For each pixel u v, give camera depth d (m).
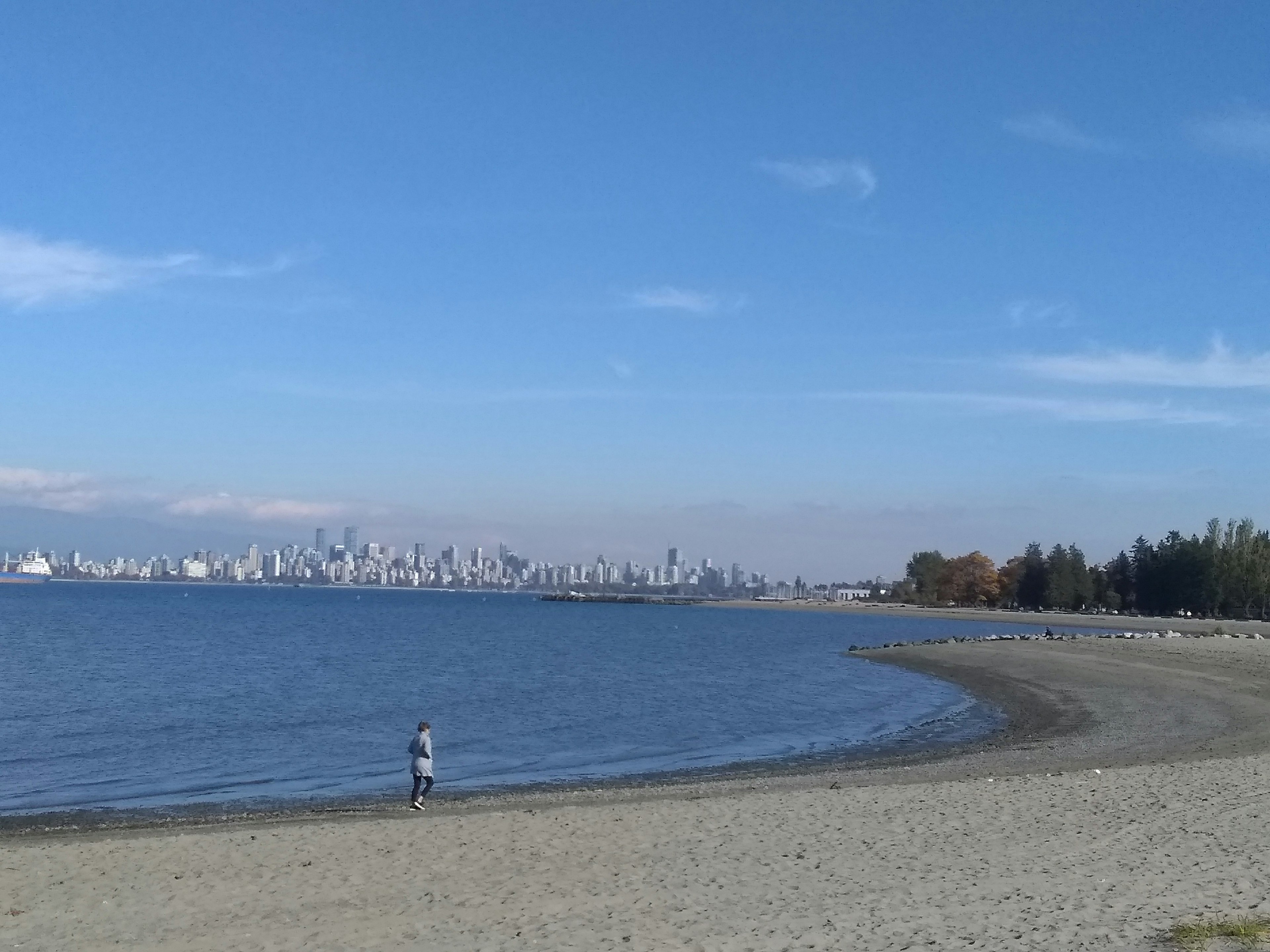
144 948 12.13
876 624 158.62
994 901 13.05
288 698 49.16
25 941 12.47
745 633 127.00
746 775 28.62
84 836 20.75
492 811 23.09
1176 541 153.12
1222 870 14.30
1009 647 82.38
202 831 20.97
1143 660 65.88
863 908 12.90
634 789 26.31
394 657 77.06
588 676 63.25
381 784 27.95
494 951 11.66
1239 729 34.78
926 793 21.83
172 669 63.84
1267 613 141.50
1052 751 31.33
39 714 42.72
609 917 12.89
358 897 14.22
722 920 12.61
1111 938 11.16
